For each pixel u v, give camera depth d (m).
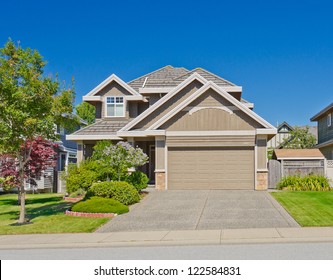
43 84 15.73
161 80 29.39
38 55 15.95
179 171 24.00
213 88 23.78
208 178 23.84
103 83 29.23
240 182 23.66
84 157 28.27
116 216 16.66
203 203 18.89
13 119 15.46
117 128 28.11
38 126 15.70
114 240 12.68
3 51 15.69
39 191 32.75
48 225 15.44
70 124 17.02
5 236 13.89
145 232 13.75
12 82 15.34
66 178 24.89
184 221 15.34
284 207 17.30
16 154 16.69
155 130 24.00
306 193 21.31
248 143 23.53
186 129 23.97
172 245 12.05
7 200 25.62
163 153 24.08
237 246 11.55
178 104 25.78
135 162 21.95
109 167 21.98
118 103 29.23
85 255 10.97
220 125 23.75
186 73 29.69
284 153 32.09
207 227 14.23
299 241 11.93
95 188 19.12
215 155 23.86
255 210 16.91
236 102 23.58
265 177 23.38
